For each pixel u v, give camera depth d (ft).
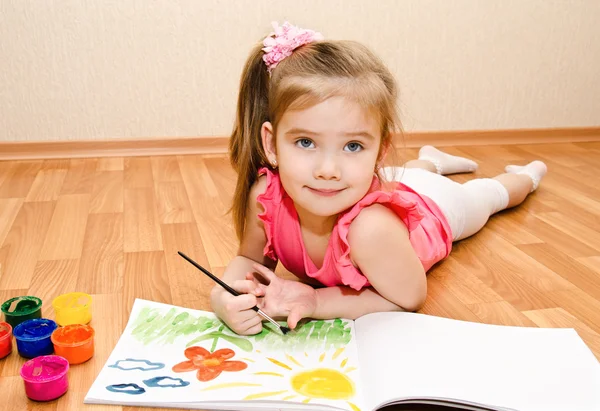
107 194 5.43
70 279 3.77
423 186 4.27
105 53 6.47
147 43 6.51
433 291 3.70
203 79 6.72
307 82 2.74
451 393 2.50
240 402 2.50
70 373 2.78
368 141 2.84
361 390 2.57
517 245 4.43
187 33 6.55
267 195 3.23
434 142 7.28
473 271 3.99
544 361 2.74
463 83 7.16
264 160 3.33
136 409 2.52
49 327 2.99
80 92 6.54
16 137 6.57
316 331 3.04
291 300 3.09
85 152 6.68
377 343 2.88
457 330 2.98
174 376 2.67
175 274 3.86
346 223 3.01
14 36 6.27
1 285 3.68
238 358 2.81
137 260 4.07
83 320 3.19
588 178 6.09
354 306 3.16
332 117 2.73
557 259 4.20
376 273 3.06
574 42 7.24
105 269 3.92
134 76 6.59
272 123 2.99
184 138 6.82
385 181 3.68
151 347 2.89
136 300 3.31
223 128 6.93
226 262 4.06
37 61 6.38
